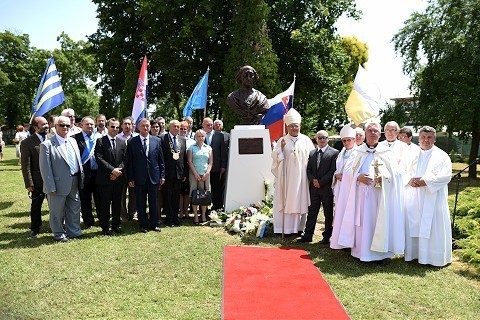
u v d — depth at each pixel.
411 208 5.75
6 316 3.77
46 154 6.04
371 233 5.52
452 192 12.97
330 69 20.81
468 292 4.62
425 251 5.59
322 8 19.84
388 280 4.94
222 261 5.47
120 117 17.58
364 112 7.73
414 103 17.25
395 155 6.23
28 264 5.17
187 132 8.80
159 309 4.00
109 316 3.84
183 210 8.21
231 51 16.64
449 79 15.55
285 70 20.56
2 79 45.38
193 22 16.94
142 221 6.89
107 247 5.95
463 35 14.91
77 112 47.25
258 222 7.20
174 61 18.25
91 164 7.09
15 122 51.38
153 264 5.28
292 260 5.63
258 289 4.54
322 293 4.46
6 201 9.70
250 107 8.22
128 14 19.64
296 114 6.90
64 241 6.25
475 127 15.50
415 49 16.73
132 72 17.30
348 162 5.94
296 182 6.75
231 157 8.05
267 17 18.34
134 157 6.82
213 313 3.92
